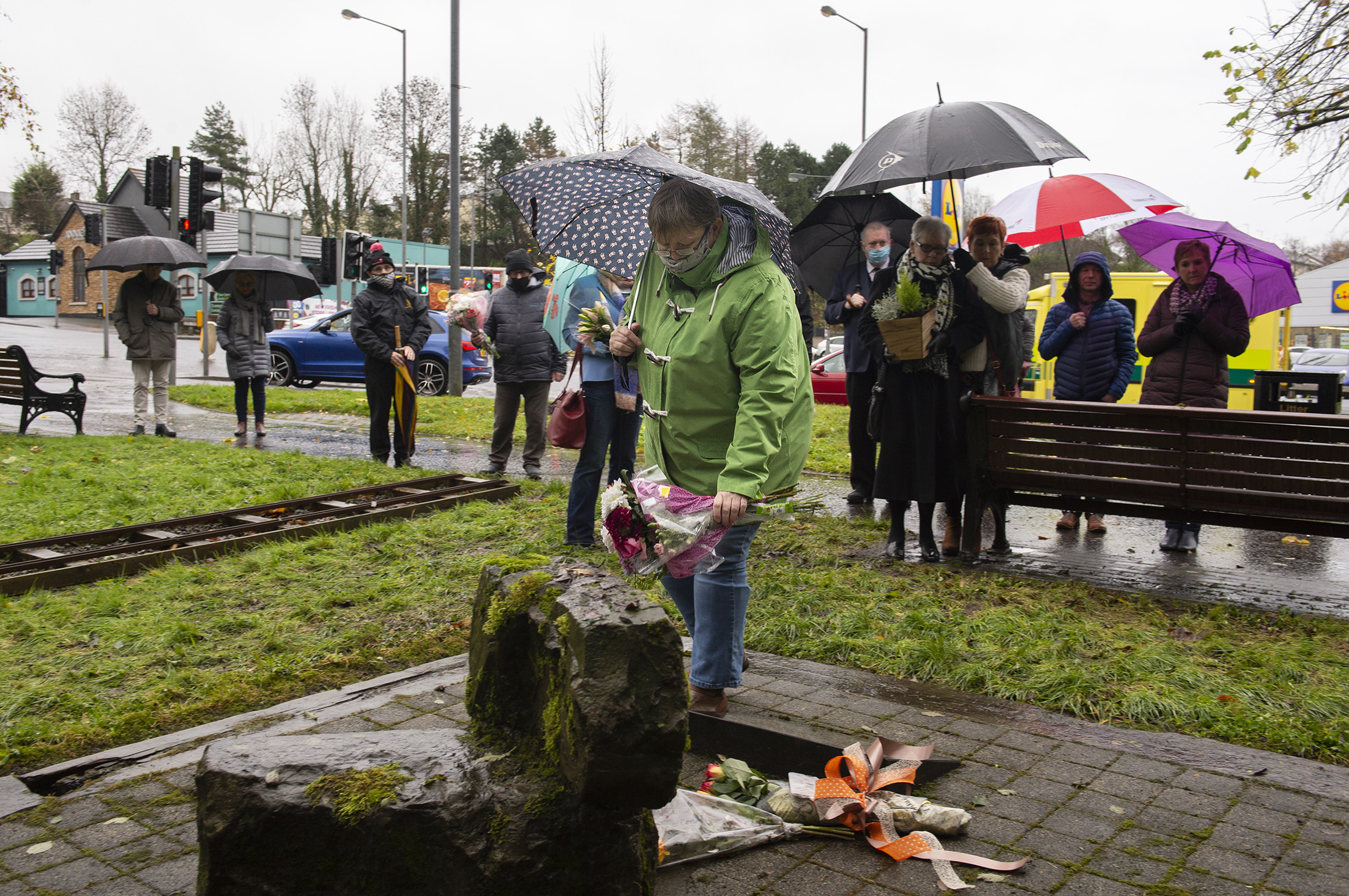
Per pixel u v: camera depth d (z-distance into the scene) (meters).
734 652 3.35
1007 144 6.36
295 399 15.99
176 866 2.55
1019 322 5.96
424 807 1.94
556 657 1.94
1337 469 4.82
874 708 3.66
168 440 10.80
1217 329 6.46
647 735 1.77
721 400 3.15
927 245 5.59
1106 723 3.56
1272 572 5.93
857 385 7.93
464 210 80.69
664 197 3.02
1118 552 6.52
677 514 3.16
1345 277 46.00
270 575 5.45
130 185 63.75
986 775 3.09
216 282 11.77
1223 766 3.16
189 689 3.88
